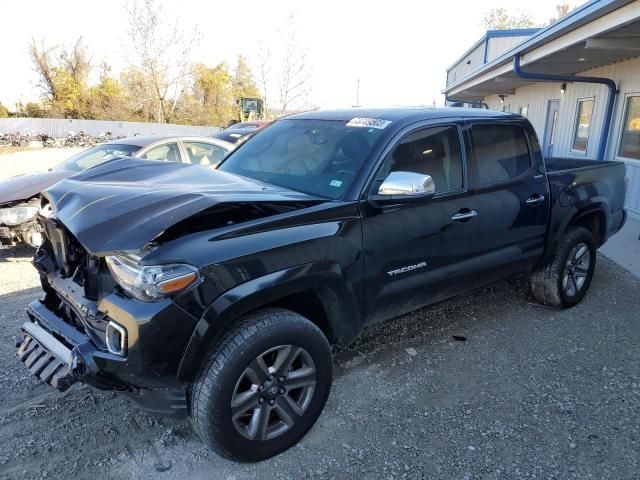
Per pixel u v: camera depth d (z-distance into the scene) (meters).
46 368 2.67
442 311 4.82
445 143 3.67
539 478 2.67
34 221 6.09
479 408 3.28
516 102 18.66
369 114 3.73
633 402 3.35
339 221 2.95
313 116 4.06
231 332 2.58
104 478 2.61
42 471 2.64
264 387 2.68
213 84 52.88
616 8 6.75
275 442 2.76
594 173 5.04
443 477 2.67
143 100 44.16
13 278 5.77
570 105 13.35
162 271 2.33
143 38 40.56
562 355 3.98
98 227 2.47
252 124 15.98
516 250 4.21
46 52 53.56
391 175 3.06
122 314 2.34
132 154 7.16
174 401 2.53
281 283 2.64
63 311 2.98
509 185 4.05
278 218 2.74
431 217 3.44
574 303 4.91
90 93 53.91
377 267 3.17
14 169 19.14
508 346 4.12
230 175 3.39
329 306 3.00
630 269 6.19
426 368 3.77
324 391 2.95
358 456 2.82
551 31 8.47
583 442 2.95
